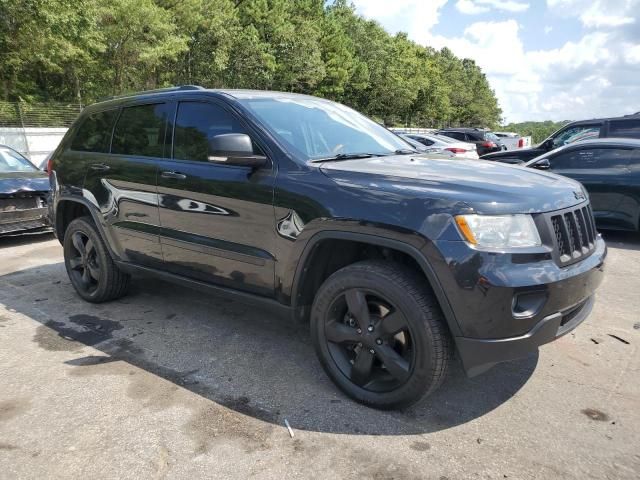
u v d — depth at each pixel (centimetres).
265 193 320
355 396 303
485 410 296
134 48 2508
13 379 338
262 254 329
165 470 246
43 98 2591
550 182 302
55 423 287
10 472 246
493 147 2334
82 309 471
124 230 429
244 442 268
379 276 279
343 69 4578
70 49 2141
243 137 318
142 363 361
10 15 1983
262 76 3491
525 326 255
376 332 287
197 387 326
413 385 277
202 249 365
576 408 297
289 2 4306
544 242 262
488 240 253
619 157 747
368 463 250
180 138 389
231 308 470
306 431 277
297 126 360
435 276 258
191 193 364
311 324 317
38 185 759
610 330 411
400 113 6588
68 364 360
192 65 3145
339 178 297
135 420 289
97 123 473
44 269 612
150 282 549
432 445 264
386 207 272
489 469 245
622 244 739
